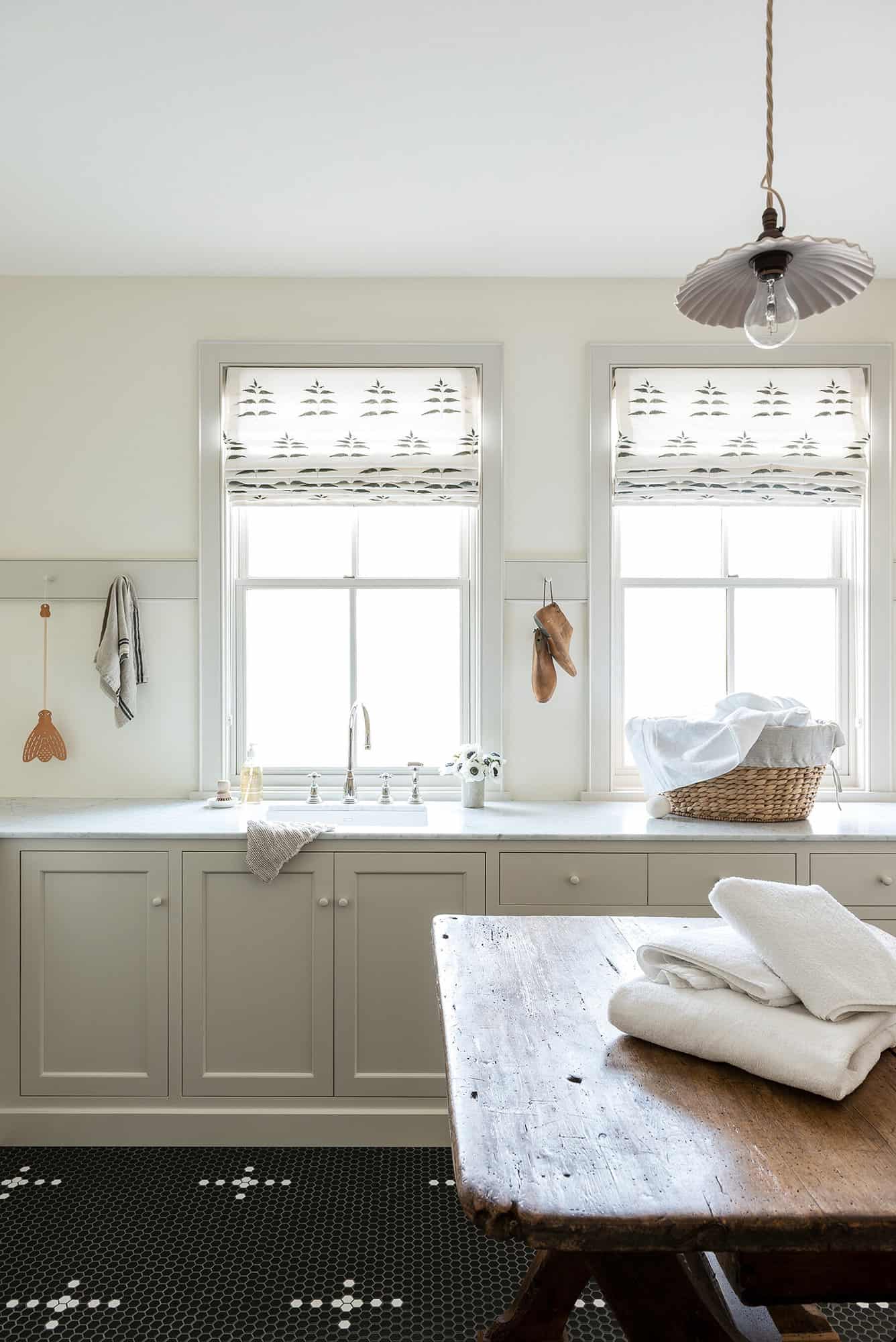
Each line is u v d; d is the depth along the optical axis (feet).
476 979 4.78
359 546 11.07
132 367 10.60
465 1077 3.61
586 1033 4.07
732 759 8.77
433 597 11.05
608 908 8.68
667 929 5.77
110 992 8.65
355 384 10.62
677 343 10.66
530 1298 3.93
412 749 11.07
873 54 6.78
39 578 10.51
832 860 8.68
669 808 9.47
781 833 8.68
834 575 11.12
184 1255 7.00
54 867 8.63
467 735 10.88
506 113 7.54
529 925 5.85
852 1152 3.03
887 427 10.71
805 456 10.66
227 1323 6.26
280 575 11.06
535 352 10.68
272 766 11.00
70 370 10.61
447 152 8.09
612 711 10.88
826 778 10.91
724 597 11.07
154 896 8.63
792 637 11.11
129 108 7.44
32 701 10.57
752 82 7.13
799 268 5.09
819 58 6.84
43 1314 6.34
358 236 9.68
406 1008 8.68
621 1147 3.06
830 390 10.69
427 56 6.82
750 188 8.74
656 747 9.39
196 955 8.64
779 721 9.01
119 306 10.61
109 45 6.68
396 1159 8.42
